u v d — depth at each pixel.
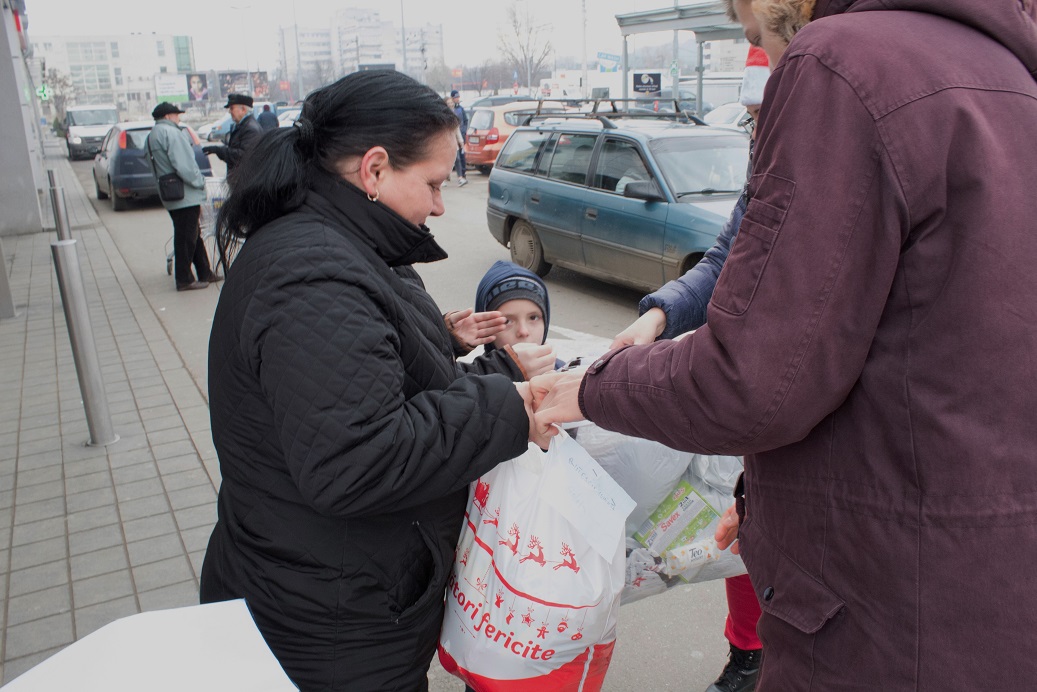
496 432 1.43
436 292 8.21
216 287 8.43
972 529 1.05
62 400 5.20
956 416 1.05
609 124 7.61
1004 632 1.05
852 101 1.07
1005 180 1.04
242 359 1.38
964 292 1.04
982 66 1.08
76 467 4.19
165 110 8.01
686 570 1.93
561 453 1.56
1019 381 1.04
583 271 7.80
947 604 1.07
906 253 1.08
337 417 1.28
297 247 1.34
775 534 1.25
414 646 1.55
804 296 1.08
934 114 1.04
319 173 1.46
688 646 2.81
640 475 1.87
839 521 1.15
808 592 1.20
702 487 1.94
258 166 1.44
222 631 1.27
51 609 3.03
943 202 1.04
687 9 12.55
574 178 7.75
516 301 2.50
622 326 6.90
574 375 1.43
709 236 6.33
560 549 1.54
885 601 1.11
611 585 1.58
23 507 3.79
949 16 1.12
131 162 14.64
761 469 1.27
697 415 1.18
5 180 12.30
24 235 12.42
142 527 3.58
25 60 26.00
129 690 1.16
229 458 1.47
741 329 1.11
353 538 1.44
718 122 15.30
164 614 1.29
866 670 1.14
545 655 1.56
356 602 1.47
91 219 13.91
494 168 8.92
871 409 1.12
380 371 1.31
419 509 1.52
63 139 44.97
